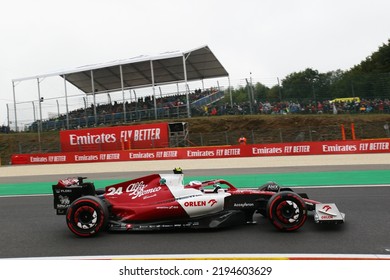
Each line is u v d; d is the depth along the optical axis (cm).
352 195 1387
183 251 793
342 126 3653
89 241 888
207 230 943
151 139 3912
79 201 909
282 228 888
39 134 4416
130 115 4697
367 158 2758
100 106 5128
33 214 1263
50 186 2006
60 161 3731
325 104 4506
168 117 4641
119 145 3984
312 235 877
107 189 988
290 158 3014
